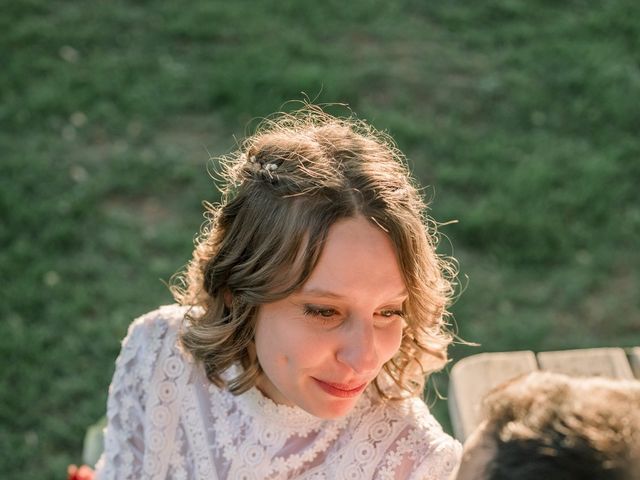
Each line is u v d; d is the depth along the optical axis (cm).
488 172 487
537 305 416
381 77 562
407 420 149
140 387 173
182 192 475
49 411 363
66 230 440
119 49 581
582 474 92
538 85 557
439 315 146
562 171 488
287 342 138
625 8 627
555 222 453
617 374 232
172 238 444
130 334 175
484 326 404
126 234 446
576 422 95
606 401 97
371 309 133
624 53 586
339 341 134
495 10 629
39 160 486
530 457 95
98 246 438
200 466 166
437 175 486
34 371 376
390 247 132
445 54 587
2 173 475
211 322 153
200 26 604
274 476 159
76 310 403
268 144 143
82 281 420
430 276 139
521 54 586
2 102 528
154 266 428
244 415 162
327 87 544
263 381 158
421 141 511
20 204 452
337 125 156
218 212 148
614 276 431
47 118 520
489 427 103
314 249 131
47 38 583
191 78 558
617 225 455
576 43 595
